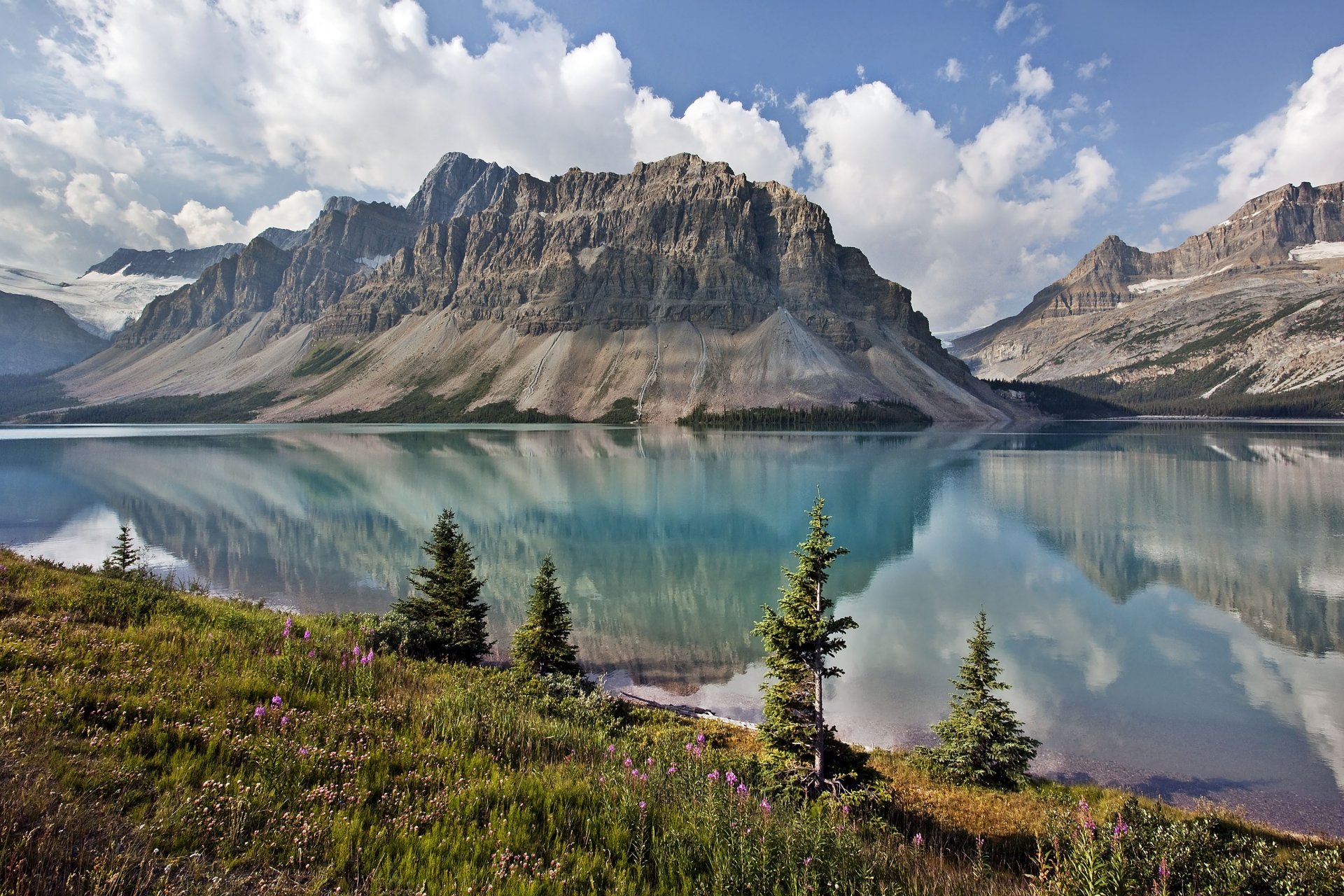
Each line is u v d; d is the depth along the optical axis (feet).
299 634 52.65
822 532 54.60
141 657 35.91
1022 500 280.10
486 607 88.48
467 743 33.50
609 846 24.13
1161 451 496.23
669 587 156.87
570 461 431.43
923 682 102.47
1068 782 75.87
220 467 380.78
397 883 19.80
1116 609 141.28
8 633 36.29
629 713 77.00
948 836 45.60
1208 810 62.39
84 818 19.62
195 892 17.60
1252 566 176.04
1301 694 100.07
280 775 25.05
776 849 24.50
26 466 376.68
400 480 330.34
